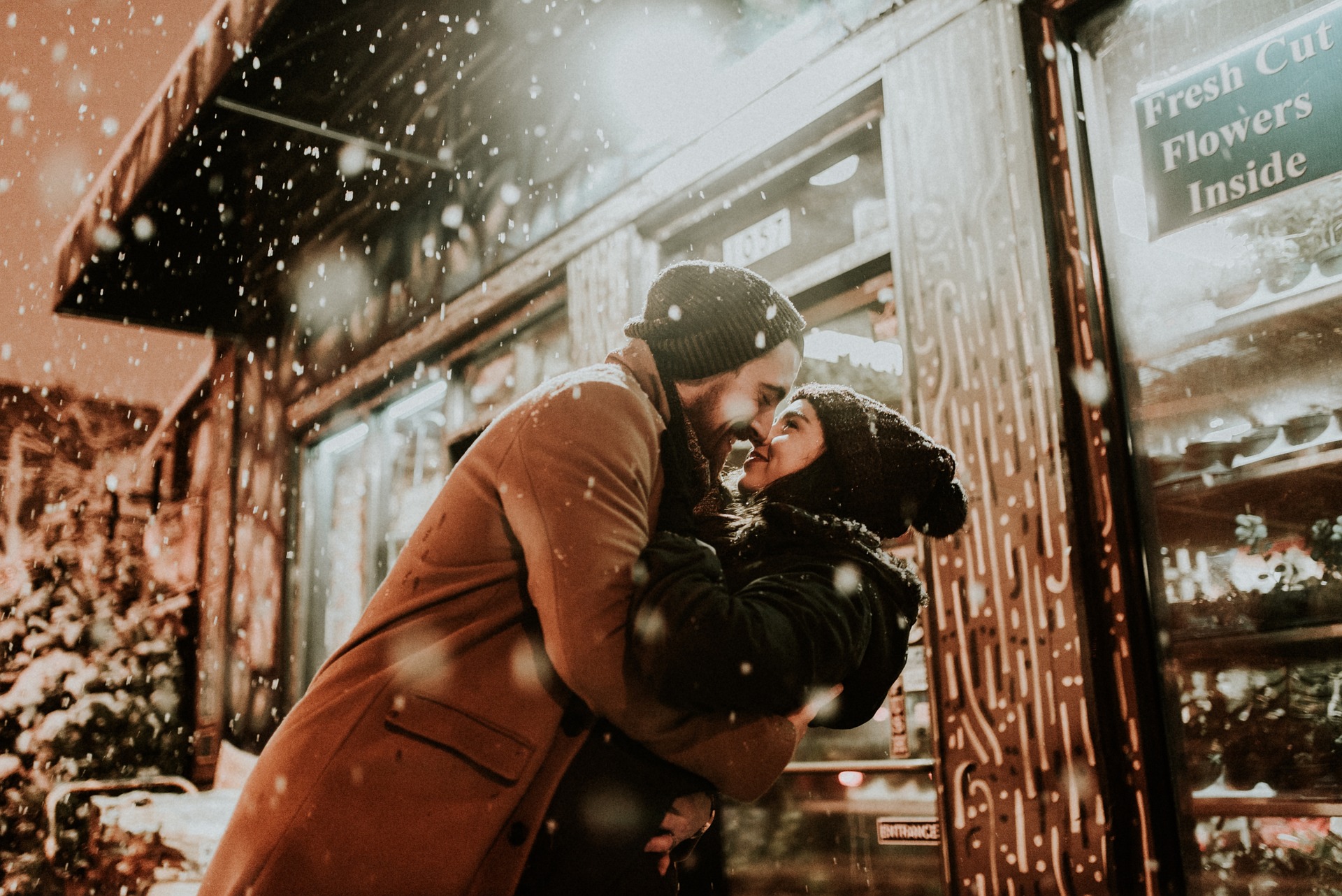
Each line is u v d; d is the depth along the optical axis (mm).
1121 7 2336
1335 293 1968
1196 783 2041
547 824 1116
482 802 1084
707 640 982
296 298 6023
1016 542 2215
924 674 2701
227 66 4227
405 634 1148
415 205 5059
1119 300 2291
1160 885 1942
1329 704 1898
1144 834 1961
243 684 5703
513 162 4371
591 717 1139
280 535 5719
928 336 2498
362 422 5496
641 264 3676
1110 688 2061
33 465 6344
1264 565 2012
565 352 4156
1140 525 2158
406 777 1077
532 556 1081
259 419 6105
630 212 3680
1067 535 2129
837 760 2895
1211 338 2145
